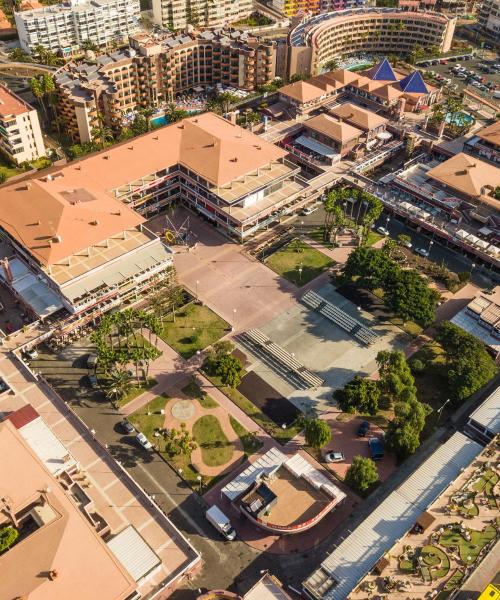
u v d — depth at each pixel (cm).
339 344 16588
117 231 17088
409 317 16388
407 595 10650
